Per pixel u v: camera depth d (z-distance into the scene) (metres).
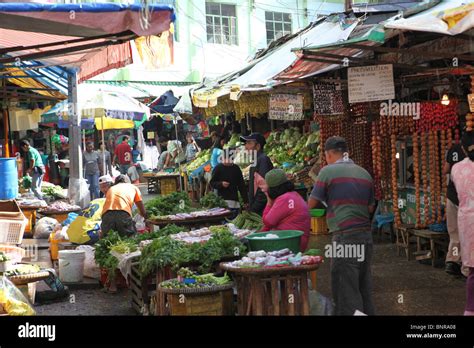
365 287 5.84
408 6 10.07
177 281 5.98
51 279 8.16
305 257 5.54
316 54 7.68
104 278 8.77
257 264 5.46
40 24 6.63
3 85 15.64
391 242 10.52
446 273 8.30
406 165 10.40
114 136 26.56
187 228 9.24
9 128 17.09
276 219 6.52
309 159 13.17
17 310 6.11
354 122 10.71
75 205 13.92
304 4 29.91
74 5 6.37
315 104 10.05
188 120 21.89
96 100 16.84
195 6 28.19
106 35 7.19
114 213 8.97
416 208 9.28
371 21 9.88
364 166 10.96
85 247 9.67
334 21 11.13
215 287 5.80
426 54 7.04
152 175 21.67
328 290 7.85
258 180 9.01
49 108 17.81
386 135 9.79
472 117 7.79
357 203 5.68
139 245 7.93
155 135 27.30
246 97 14.38
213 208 9.92
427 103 9.07
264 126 17.47
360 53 9.16
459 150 7.86
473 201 6.00
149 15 6.59
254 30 29.39
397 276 8.29
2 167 12.34
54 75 14.75
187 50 28.20
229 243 6.64
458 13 6.13
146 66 8.07
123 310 7.66
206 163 17.50
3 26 6.75
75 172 14.81
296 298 5.46
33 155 16.03
